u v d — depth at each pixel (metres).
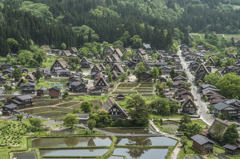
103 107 109.44
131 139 87.19
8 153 72.50
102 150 78.31
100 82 148.88
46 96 137.25
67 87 155.38
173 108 114.94
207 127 97.12
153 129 97.00
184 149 78.06
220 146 80.50
